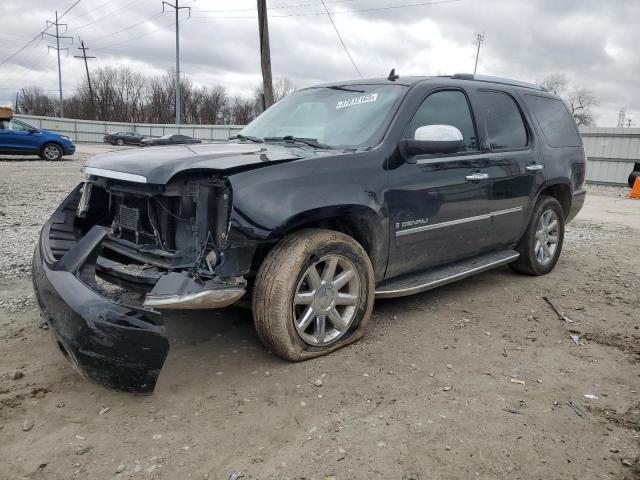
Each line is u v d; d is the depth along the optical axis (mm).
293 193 3064
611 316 4371
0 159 19844
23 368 3162
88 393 2895
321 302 3309
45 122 46781
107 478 2221
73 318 2547
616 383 3160
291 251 3100
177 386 2986
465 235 4348
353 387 3004
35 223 7516
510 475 2279
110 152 3793
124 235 3426
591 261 6441
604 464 2367
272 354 3408
